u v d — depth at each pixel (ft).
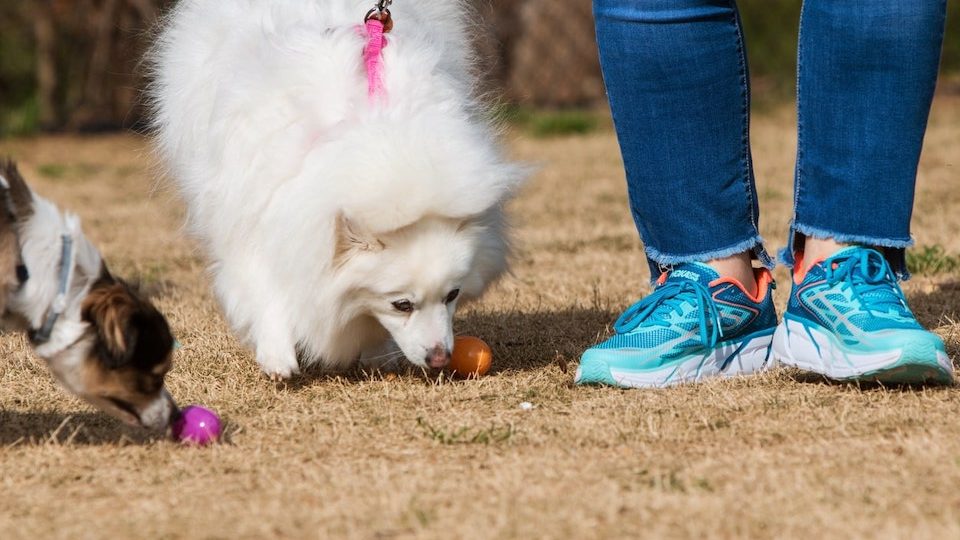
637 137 14.85
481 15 19.48
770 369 15.57
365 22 15.52
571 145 48.98
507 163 15.35
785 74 60.64
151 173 19.04
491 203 14.55
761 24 60.95
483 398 14.57
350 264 14.58
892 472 10.99
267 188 14.76
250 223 15.07
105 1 52.08
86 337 12.02
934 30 13.66
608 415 13.39
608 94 15.02
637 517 9.99
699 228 14.97
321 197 14.16
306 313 15.08
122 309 11.91
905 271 14.83
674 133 14.65
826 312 14.28
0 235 11.71
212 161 15.42
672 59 14.32
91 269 12.17
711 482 10.85
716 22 14.30
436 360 14.89
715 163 14.71
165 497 10.89
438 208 14.23
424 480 11.12
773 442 12.14
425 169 13.99
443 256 14.57
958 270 22.66
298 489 11.00
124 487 11.27
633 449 12.05
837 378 14.23
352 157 14.01
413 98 14.67
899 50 13.62
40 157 46.50
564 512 10.08
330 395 15.15
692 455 11.79
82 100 54.70
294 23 15.66
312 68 14.89
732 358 15.46
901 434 12.11
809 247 14.84
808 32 14.19
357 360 16.74
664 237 15.23
